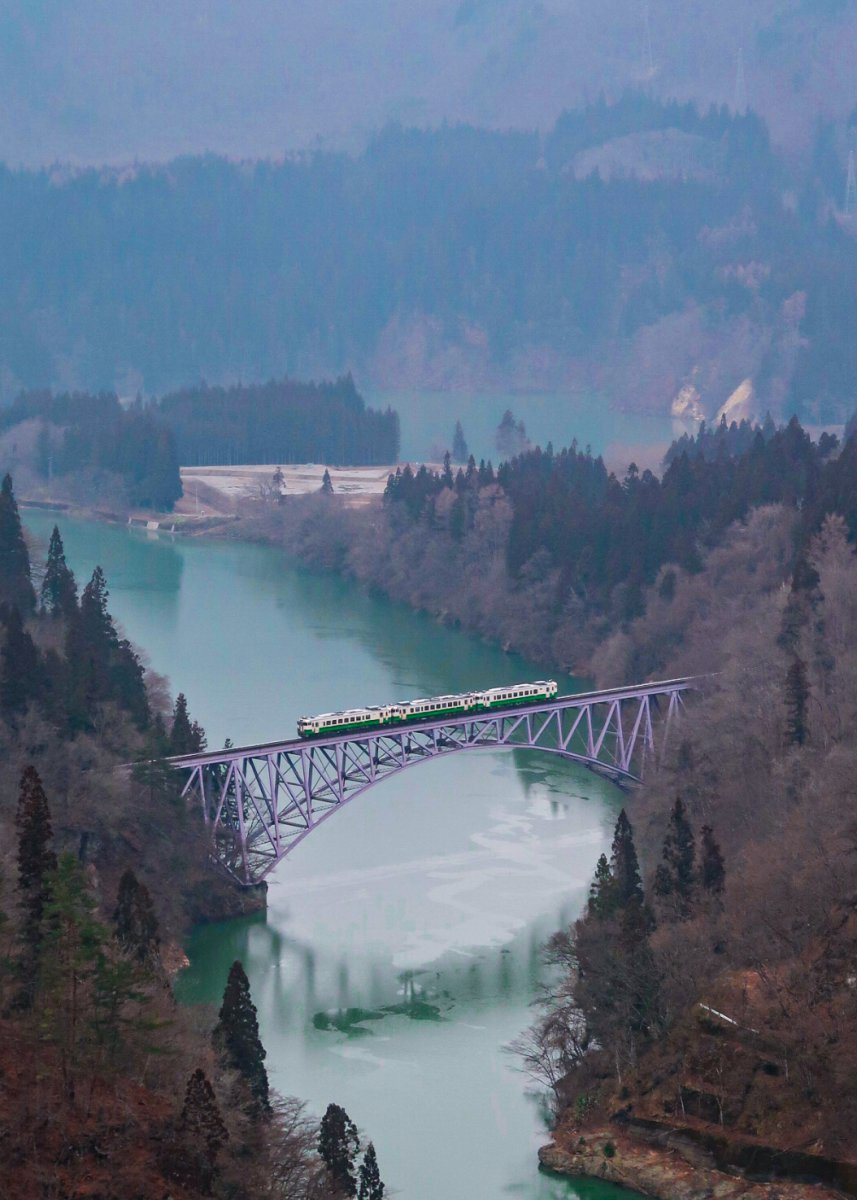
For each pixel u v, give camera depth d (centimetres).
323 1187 17038
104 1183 15538
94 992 16900
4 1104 15888
